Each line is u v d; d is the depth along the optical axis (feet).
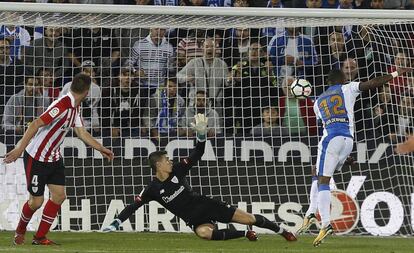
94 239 108.78
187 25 126.52
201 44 138.21
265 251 92.99
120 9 116.98
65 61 136.77
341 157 101.50
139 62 137.69
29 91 131.44
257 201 125.39
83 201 124.36
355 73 136.87
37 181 96.22
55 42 136.77
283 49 138.82
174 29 140.77
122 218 102.58
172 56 138.72
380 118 129.59
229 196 125.49
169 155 128.57
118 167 125.90
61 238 109.91
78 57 137.39
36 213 122.62
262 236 116.47
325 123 102.27
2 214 123.13
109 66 136.56
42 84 132.26
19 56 134.72
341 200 123.75
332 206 123.65
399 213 123.75
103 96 132.05
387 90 131.34
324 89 138.00
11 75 132.77
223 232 104.68
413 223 123.44
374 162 126.41
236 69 135.64
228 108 134.00
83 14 119.44
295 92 112.06
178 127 131.23
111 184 125.18
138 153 127.44
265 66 136.87
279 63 138.10
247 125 133.28
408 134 130.93
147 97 133.28
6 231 121.29
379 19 122.01
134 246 98.48
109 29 138.72
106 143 127.34
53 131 95.40
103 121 130.93
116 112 131.64
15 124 129.80
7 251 89.56
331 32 139.44
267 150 127.54
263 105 134.00
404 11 118.93
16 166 124.16
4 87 132.26
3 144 127.03
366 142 128.06
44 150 95.86
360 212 123.65
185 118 132.77
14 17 121.49
